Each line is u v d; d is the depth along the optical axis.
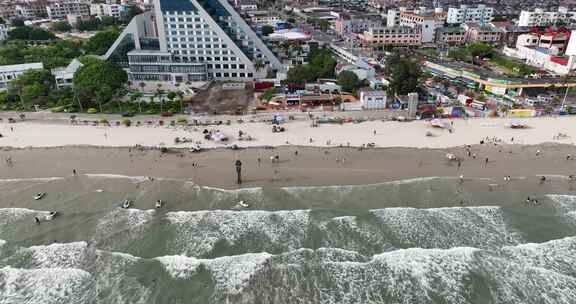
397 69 134.12
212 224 70.50
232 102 134.62
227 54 161.25
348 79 139.12
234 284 58.44
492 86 139.38
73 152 96.56
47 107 127.25
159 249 65.00
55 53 184.88
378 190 80.12
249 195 78.69
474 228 69.38
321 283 58.50
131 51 163.00
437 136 103.44
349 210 73.81
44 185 82.69
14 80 136.25
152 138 103.31
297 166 89.31
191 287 57.94
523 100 130.25
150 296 56.53
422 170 87.50
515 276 59.72
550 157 92.94
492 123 110.94
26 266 62.03
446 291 57.22
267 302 55.72
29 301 56.31
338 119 114.12
